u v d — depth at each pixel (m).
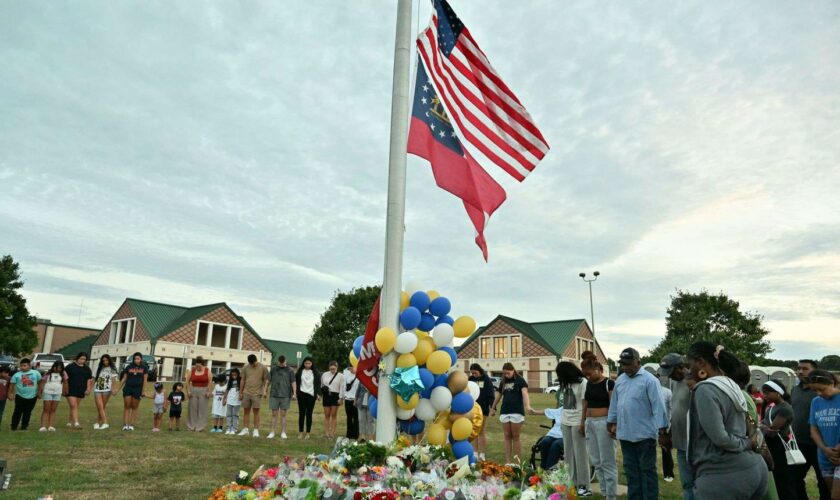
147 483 6.39
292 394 11.45
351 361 5.85
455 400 5.26
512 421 8.25
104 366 11.58
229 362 50.25
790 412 5.70
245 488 3.89
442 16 6.34
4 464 6.16
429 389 5.22
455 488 3.83
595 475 7.61
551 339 53.53
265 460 8.12
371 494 3.58
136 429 11.70
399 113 5.50
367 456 4.40
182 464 7.62
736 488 3.32
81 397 11.48
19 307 38.66
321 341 40.75
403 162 5.41
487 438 12.40
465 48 6.38
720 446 3.35
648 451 5.48
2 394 10.67
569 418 7.07
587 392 6.38
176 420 12.03
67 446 8.74
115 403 19.55
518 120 6.29
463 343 55.69
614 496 5.97
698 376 3.73
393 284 5.16
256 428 11.20
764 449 3.84
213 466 7.52
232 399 11.79
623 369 5.77
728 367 4.22
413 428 5.35
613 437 5.96
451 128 5.81
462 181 5.62
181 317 49.84
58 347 65.31
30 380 10.95
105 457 7.92
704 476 3.45
